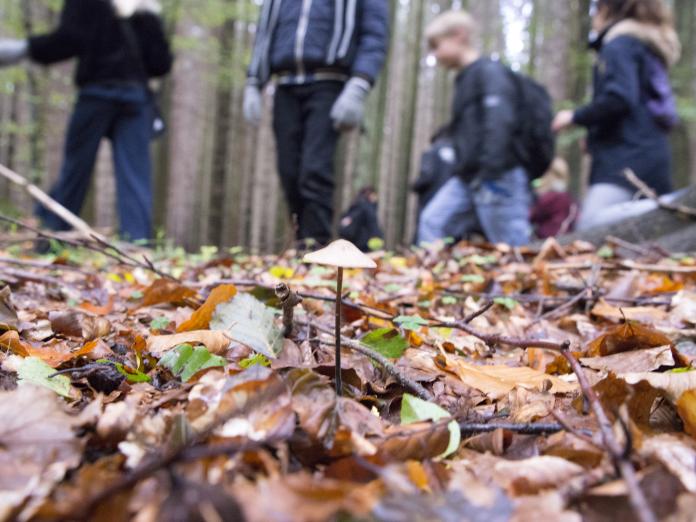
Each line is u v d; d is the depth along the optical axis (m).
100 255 3.52
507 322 1.95
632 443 0.75
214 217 9.92
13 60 4.33
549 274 2.80
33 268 2.71
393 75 15.36
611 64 4.08
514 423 0.95
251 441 0.71
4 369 1.00
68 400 0.97
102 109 4.48
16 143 11.84
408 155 14.97
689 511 0.60
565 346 1.03
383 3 4.22
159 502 0.55
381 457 0.73
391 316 1.63
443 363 1.34
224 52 10.62
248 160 14.95
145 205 4.72
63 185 4.51
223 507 0.52
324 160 4.27
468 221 4.79
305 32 4.14
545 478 0.70
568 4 9.88
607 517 0.62
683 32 12.07
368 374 1.20
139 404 0.96
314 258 0.89
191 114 12.52
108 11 4.37
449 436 0.81
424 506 0.55
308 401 0.84
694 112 8.73
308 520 0.48
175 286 1.88
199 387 0.82
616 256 3.69
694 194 3.98
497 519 0.55
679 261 3.26
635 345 1.35
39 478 0.63
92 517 0.57
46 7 9.86
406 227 15.78
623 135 4.23
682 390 0.90
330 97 4.25
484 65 4.40
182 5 9.77
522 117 4.38
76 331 1.44
